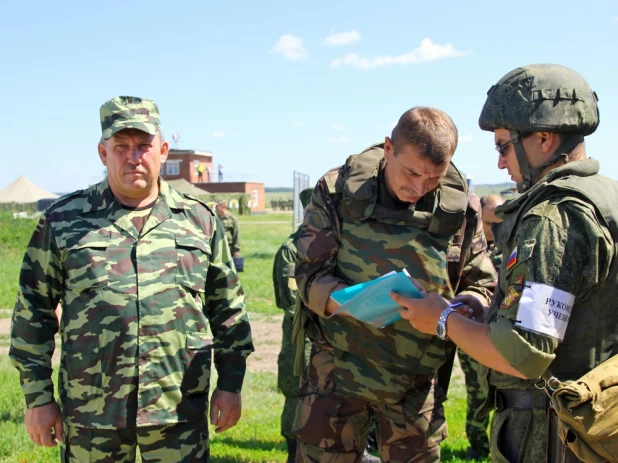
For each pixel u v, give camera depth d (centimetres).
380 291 254
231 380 308
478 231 312
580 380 202
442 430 314
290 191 16200
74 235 287
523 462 223
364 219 295
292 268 481
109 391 280
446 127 270
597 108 230
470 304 274
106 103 287
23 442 518
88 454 281
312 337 319
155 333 285
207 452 302
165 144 312
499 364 208
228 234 1777
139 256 288
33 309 289
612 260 205
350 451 313
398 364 297
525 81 225
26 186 4881
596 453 201
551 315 197
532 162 228
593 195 205
